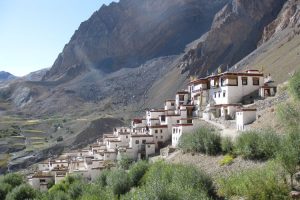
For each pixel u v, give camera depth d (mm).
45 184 99562
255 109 69062
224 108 85000
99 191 58000
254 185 36844
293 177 38594
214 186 44969
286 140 41875
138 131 113625
